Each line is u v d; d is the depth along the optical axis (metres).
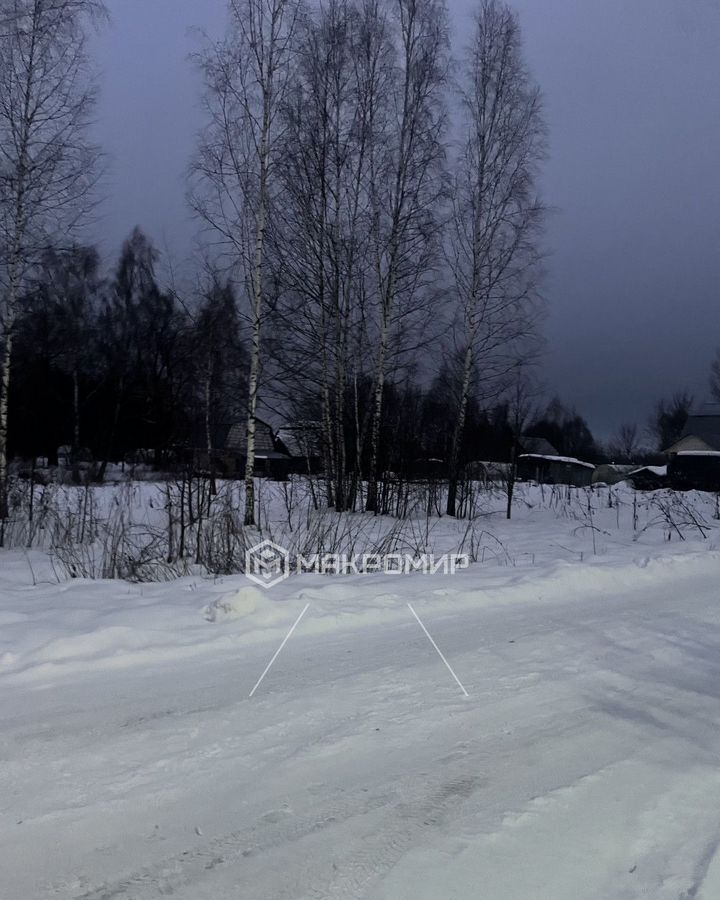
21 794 3.76
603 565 10.62
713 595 9.48
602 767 4.19
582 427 80.88
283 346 19.11
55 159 13.92
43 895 2.97
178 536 11.57
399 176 19.02
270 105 16.33
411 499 19.17
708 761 4.29
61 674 5.62
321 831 3.47
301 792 3.85
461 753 4.35
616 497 22.67
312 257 18.66
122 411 34.38
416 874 3.13
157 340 35.22
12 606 7.44
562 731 4.71
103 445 31.28
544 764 4.22
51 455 33.62
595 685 5.63
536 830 3.49
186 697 5.17
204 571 10.04
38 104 13.83
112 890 3.01
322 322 18.83
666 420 73.69
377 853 3.29
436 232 19.33
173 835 3.42
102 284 36.38
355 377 19.75
